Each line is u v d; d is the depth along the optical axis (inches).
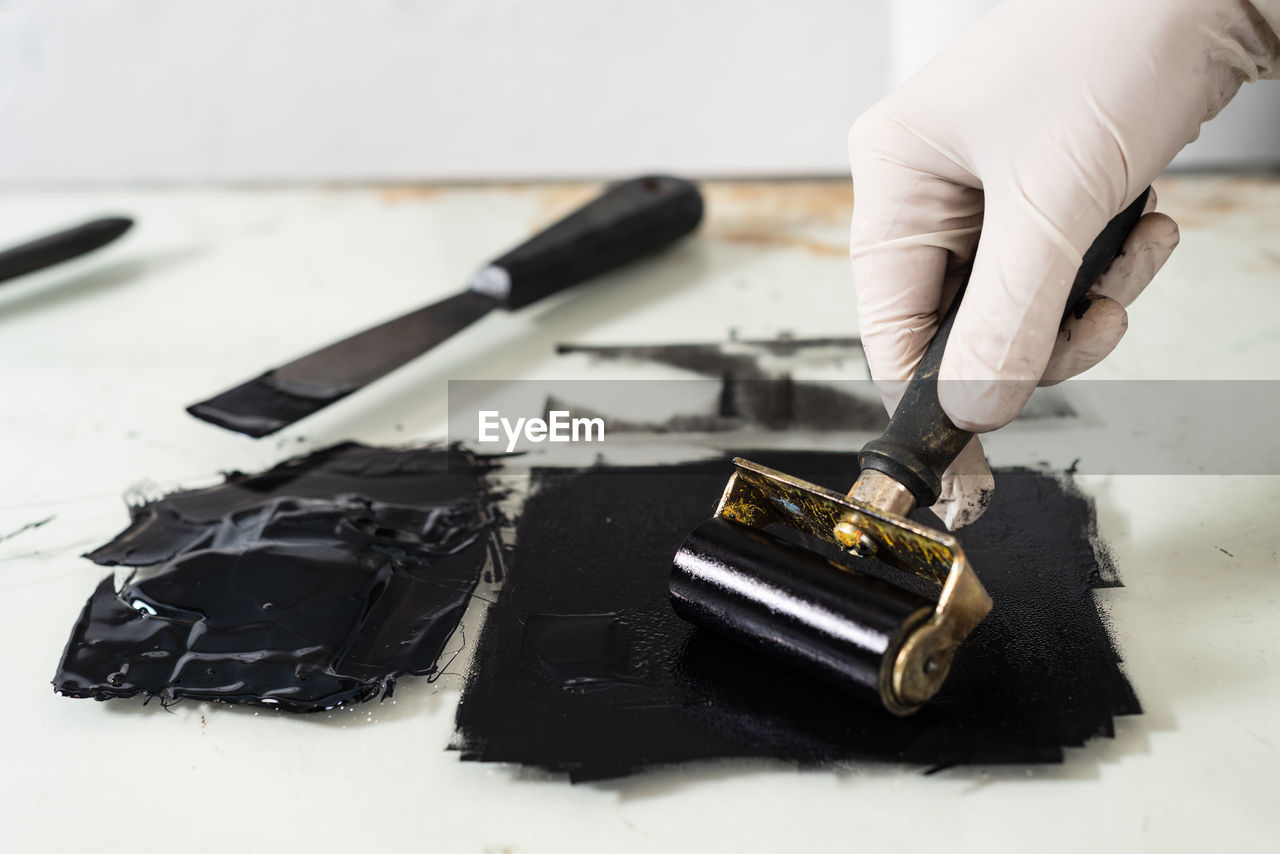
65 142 92.1
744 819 29.1
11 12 85.9
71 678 35.1
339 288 67.7
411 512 43.6
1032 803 29.1
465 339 60.2
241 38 87.4
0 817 30.4
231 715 33.7
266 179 94.1
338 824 29.7
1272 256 62.9
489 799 30.2
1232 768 29.8
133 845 29.3
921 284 38.9
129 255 74.2
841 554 38.6
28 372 57.9
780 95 89.7
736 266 68.1
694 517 42.8
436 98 90.3
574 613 37.4
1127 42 33.6
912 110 37.4
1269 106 73.1
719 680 33.9
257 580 39.1
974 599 29.8
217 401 49.5
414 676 34.8
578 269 61.8
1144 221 36.8
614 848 28.5
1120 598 36.7
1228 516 40.7
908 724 31.7
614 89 89.8
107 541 42.8
